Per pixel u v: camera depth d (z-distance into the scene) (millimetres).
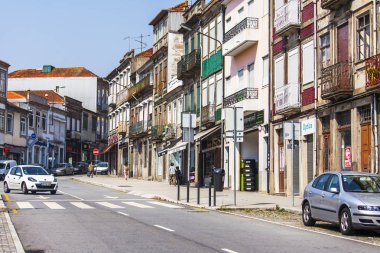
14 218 18656
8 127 70125
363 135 23891
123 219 18531
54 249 11922
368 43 23734
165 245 12562
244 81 37406
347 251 12156
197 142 46188
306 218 17484
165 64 57250
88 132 99625
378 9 22906
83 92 102125
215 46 42594
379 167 22516
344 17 25422
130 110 72500
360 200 14914
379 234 15555
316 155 27719
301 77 29625
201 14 45406
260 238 14094
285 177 31188
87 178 63844
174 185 46844
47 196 31516
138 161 67375
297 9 29969
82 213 20656
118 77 80125
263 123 34438
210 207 23719
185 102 50438
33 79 101938
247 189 36000
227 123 24172
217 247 12352
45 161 81750
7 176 35094
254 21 35469
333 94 25094
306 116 28953
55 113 85750
